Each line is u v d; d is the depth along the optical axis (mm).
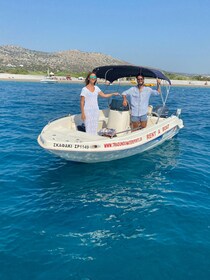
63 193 6090
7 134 11141
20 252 4199
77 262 4023
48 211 5348
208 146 10141
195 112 19922
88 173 7113
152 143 8609
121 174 7102
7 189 6203
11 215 5176
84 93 7270
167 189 6395
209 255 4215
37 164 7691
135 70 9055
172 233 4734
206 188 6516
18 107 19719
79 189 6285
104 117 9953
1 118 14883
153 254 4219
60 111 18406
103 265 3980
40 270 3863
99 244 4434
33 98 27297
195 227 4922
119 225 4961
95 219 5125
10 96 28516
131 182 6684
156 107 10289
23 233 4656
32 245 4363
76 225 4930
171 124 9586
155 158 8312
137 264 4008
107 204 5672
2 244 4363
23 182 6570
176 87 67250
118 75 9812
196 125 14500
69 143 6473
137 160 8055
